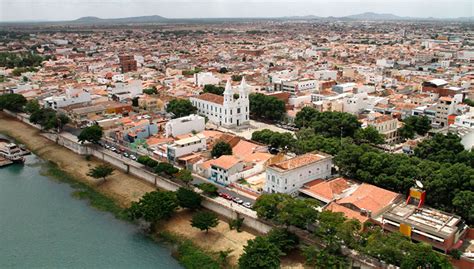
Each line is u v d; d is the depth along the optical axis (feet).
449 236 408.67
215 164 619.26
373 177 566.77
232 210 527.81
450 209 496.64
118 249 490.49
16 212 581.12
